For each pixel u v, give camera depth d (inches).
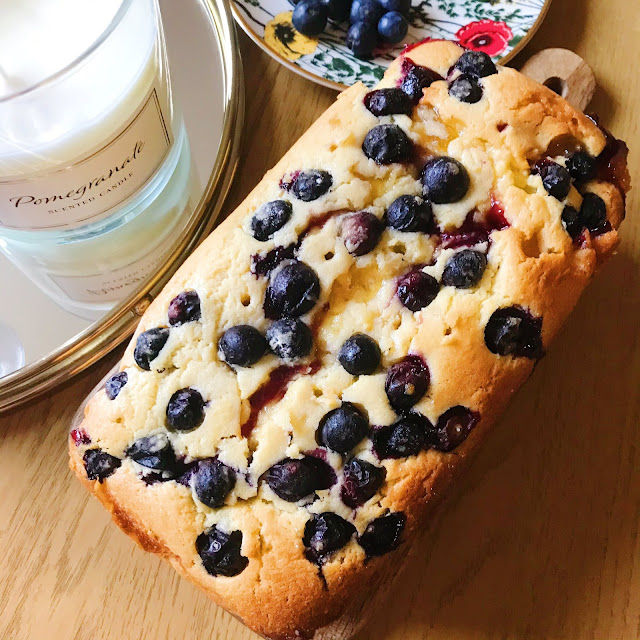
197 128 15.0
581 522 13.1
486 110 11.3
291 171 11.3
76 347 12.9
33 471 13.2
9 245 13.2
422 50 11.8
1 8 10.8
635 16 16.0
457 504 13.2
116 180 11.8
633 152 14.9
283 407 10.6
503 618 12.7
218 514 10.6
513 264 10.8
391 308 10.8
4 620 12.6
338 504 10.4
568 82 15.0
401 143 11.0
